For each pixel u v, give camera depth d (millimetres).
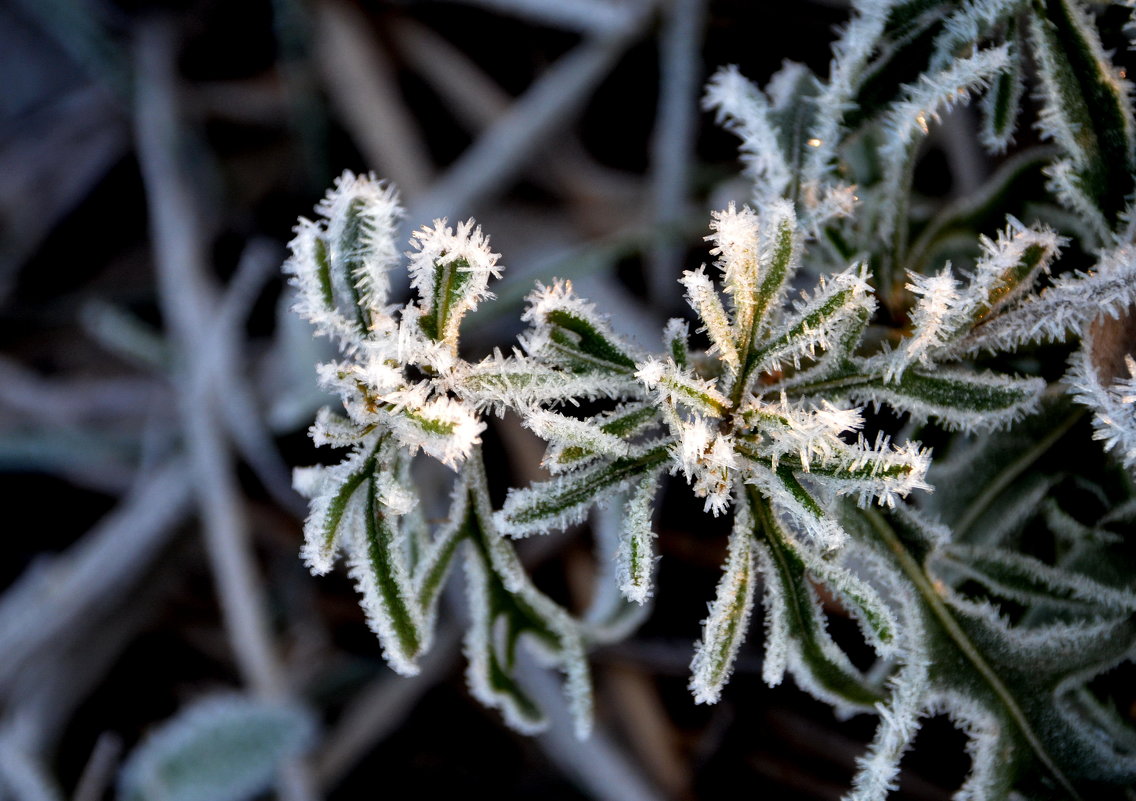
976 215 264
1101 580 242
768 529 222
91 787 351
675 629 362
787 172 240
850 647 313
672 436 219
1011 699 236
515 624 236
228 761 349
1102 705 250
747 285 216
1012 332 229
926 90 238
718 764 347
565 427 215
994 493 249
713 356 231
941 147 345
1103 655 239
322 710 380
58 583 386
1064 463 247
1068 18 233
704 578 362
